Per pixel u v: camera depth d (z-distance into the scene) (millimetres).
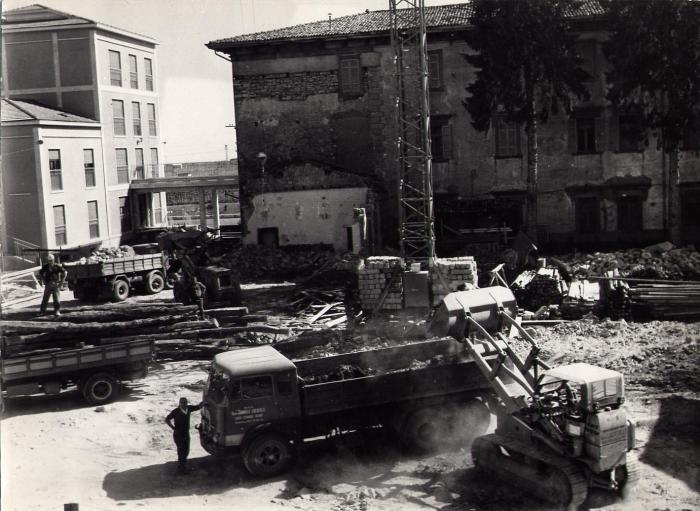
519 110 37688
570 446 12672
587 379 12484
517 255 34219
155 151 54562
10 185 41906
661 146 37062
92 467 15125
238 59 42062
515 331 23656
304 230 39719
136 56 51688
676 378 18562
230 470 14945
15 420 17906
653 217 38531
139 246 44500
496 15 36875
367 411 15312
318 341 19312
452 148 40125
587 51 38406
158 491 13883
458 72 39719
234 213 71562
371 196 39094
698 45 35094
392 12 34219
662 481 13430
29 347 21078
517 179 39688
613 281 27422
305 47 41344
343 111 41469
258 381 14422
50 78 47438
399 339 20422
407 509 12875
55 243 43000
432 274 26562
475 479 14055
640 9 35344
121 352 19141
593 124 38656
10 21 46844
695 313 24484
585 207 39188
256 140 42406
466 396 15703
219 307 29594
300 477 14508
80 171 45469
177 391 20172
